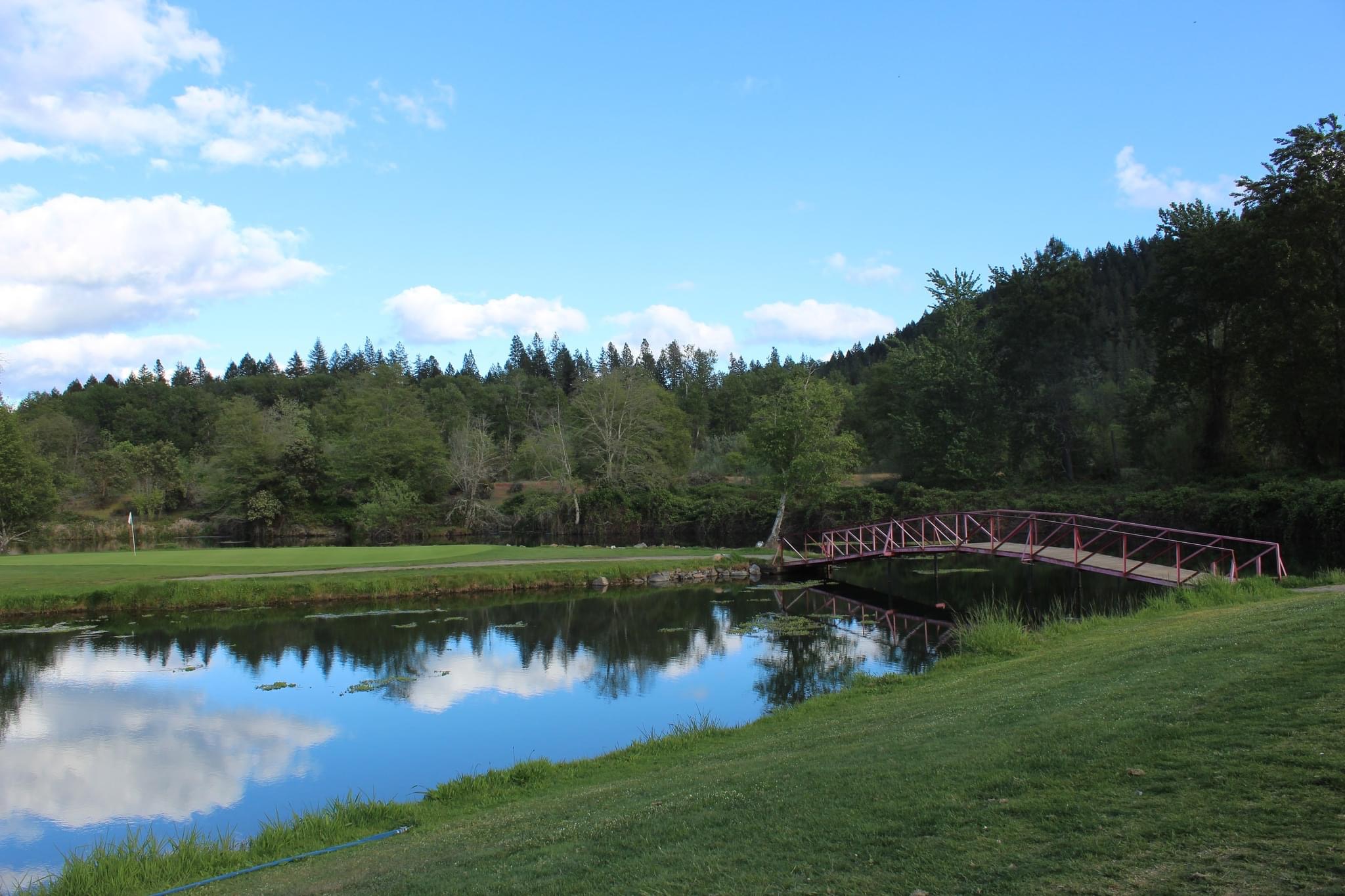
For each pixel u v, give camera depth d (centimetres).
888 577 3800
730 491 6931
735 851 651
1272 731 689
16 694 2070
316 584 3409
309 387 14000
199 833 1248
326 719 1844
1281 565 2122
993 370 6169
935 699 1315
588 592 3703
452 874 735
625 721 1795
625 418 7194
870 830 641
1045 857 533
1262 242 4353
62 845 1230
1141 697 904
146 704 1975
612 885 621
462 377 13775
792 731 1345
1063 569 4088
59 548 6456
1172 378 5028
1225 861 483
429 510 7219
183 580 3384
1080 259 6134
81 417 10512
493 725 1791
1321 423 4391
